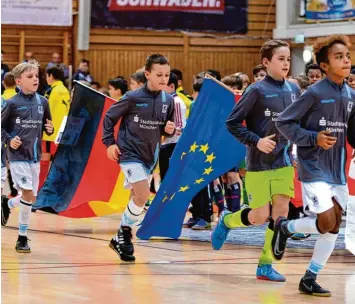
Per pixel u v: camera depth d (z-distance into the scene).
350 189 7.50
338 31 17.95
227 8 19.58
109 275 6.66
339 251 8.15
